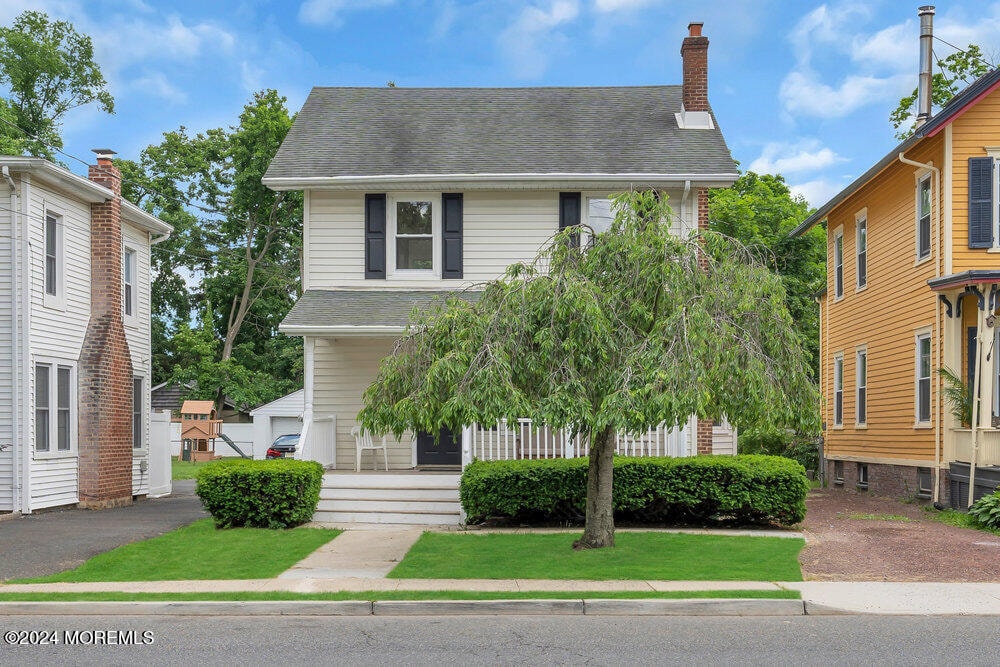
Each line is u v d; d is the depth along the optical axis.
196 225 50.94
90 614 10.04
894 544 13.92
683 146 20.36
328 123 21.92
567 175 19.08
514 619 9.65
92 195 19.94
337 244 19.78
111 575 11.81
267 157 49.31
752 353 10.91
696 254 12.06
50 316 18.72
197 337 47.94
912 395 20.66
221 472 15.65
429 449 19.62
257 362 52.66
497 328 11.24
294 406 45.03
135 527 16.09
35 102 46.12
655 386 10.25
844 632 8.97
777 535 14.63
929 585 11.04
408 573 11.74
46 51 45.22
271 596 10.34
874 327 23.34
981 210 18.50
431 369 10.87
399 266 19.83
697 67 21.56
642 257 11.55
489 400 10.55
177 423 49.34
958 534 15.00
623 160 19.83
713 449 21.27
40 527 16.02
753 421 11.55
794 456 29.59
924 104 23.62
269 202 51.53
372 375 19.55
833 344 27.14
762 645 8.45
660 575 11.47
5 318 17.81
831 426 27.00
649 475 15.48
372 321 17.62
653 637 8.78
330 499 16.80
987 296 17.20
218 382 47.69
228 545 13.93
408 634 8.95
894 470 21.91
